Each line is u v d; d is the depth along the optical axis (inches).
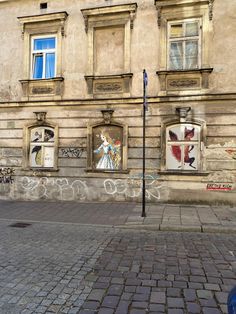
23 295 158.9
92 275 186.9
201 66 436.1
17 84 510.6
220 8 430.0
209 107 428.1
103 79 471.2
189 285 172.4
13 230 309.7
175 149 446.3
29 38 509.4
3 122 511.8
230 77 422.6
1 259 215.9
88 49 477.1
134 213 379.2
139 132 453.1
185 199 434.0
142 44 456.8
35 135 503.8
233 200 417.4
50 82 494.0
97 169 469.4
